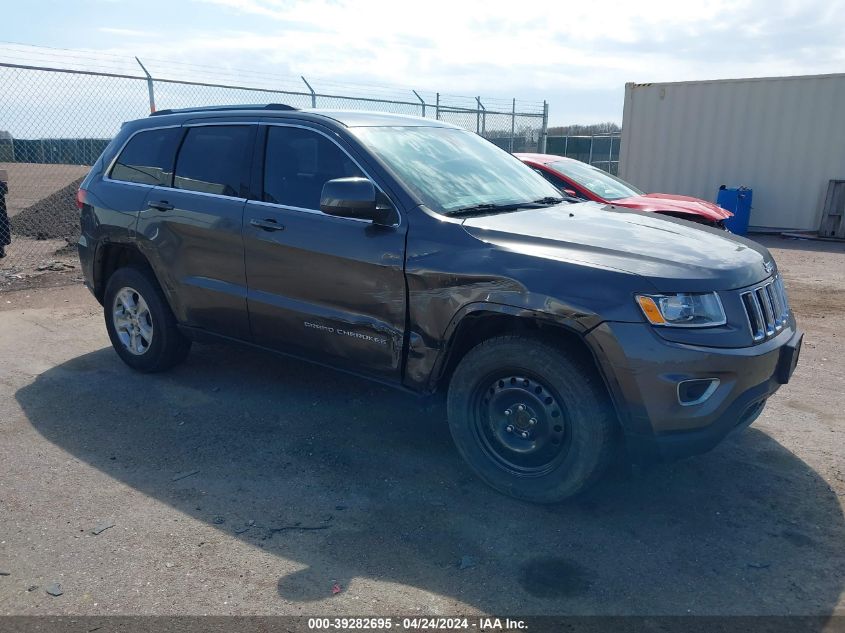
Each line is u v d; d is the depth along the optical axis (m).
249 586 2.98
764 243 13.93
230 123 4.76
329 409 4.84
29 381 5.35
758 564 3.16
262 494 3.74
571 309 3.25
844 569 3.13
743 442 4.39
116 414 4.75
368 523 3.47
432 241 3.70
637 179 16.36
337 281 4.04
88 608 2.84
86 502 3.65
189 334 5.04
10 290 8.34
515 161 5.12
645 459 3.36
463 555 3.22
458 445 3.82
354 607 2.86
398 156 4.19
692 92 15.31
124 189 5.25
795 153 14.49
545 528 3.44
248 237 4.41
